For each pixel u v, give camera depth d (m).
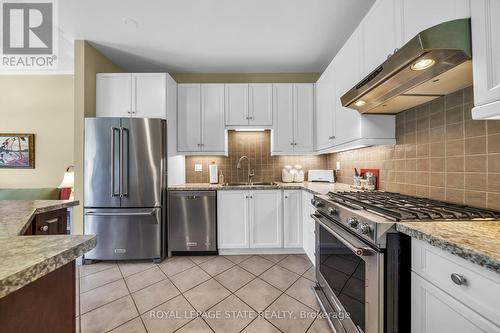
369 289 0.95
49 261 0.53
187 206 2.46
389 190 1.77
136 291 1.79
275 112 2.82
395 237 0.89
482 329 0.57
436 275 0.73
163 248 2.40
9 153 3.23
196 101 2.80
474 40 0.80
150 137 2.35
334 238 1.37
